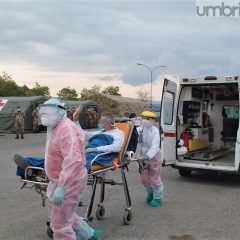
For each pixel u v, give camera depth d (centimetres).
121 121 674
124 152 635
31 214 695
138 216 700
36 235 587
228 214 725
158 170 761
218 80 1010
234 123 1311
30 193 855
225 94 1278
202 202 816
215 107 1337
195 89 1163
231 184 1016
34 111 2911
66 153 452
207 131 1303
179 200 830
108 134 612
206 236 598
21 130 2400
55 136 464
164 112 1016
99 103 4797
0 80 7844
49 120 461
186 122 1147
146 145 760
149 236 594
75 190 457
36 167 520
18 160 520
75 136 460
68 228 468
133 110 4919
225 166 988
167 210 745
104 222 661
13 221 655
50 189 478
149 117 754
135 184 991
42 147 1869
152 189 777
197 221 677
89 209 592
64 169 450
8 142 2141
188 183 1023
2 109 2925
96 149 584
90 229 521
